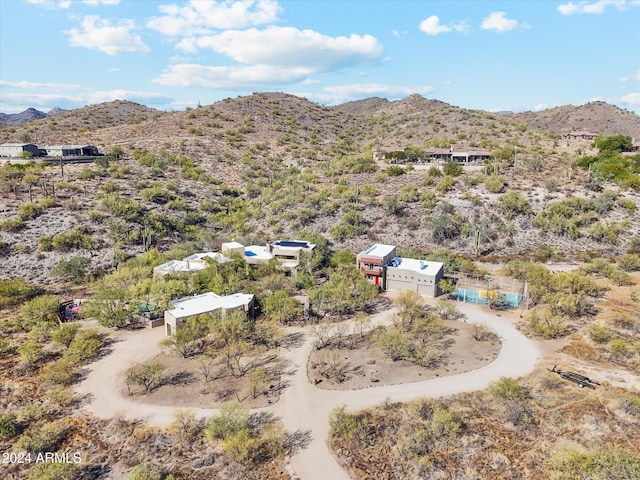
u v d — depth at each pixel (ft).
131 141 466.29
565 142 530.27
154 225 270.05
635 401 111.65
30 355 137.18
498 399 117.39
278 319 171.12
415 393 122.72
